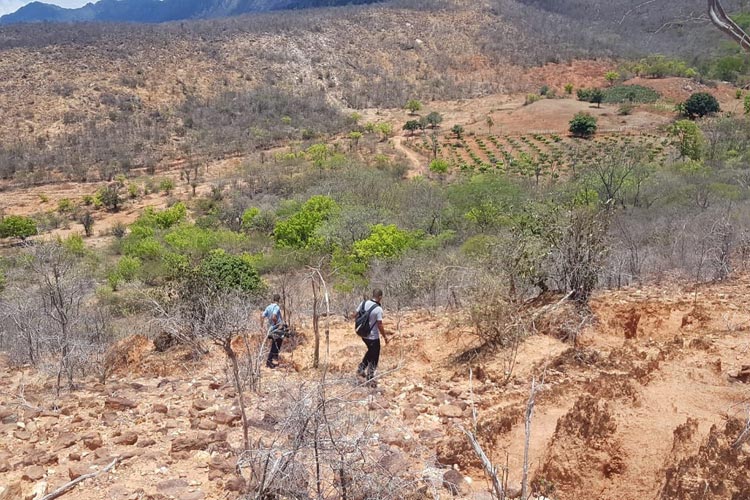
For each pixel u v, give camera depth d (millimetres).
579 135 64312
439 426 4641
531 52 123188
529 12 151625
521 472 3797
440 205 28297
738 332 6117
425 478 3576
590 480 3639
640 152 40625
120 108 88062
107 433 4516
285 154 64125
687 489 3307
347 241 24484
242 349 7461
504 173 46344
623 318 7098
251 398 5297
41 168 66312
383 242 20078
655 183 24453
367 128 79625
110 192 52219
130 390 5867
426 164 57375
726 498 3209
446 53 129125
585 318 6852
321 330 8703
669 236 12562
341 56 124750
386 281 13469
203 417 4844
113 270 24766
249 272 13320
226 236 31328
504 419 4340
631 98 76562
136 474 3777
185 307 7141
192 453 4062
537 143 63594
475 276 7523
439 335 7621
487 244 10898
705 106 61812
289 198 40969
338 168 47688
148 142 77125
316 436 3133
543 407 4613
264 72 111812
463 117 84000
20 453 4227
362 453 3264
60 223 48094
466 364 6262
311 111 93562
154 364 7031
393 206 31484
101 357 7758
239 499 3291
